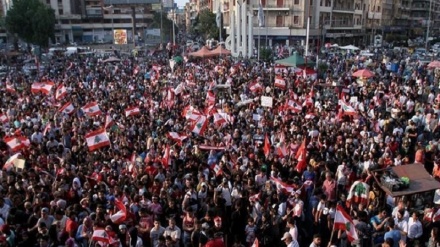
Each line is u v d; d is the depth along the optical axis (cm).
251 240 977
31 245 905
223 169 1235
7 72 4288
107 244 857
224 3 7694
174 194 1084
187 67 3797
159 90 2723
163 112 2052
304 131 1608
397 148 1495
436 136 1684
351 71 3541
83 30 10781
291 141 1472
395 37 8625
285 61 2902
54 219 944
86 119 1909
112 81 3161
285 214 1035
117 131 1675
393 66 3566
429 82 2827
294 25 6719
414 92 2362
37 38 6775
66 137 1628
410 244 928
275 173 1188
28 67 4541
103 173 1214
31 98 2459
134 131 1748
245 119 1884
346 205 1099
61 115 1984
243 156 1345
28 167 1280
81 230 920
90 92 2628
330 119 1798
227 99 2339
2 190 1103
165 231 930
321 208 1033
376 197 1085
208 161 1380
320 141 1473
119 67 4128
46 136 1625
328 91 2517
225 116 1822
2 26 8681
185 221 974
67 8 10531
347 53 5166
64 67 4362
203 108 2092
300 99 2195
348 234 895
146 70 3900
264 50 4556
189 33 13025
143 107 2203
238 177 1169
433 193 1080
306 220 1074
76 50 6588
